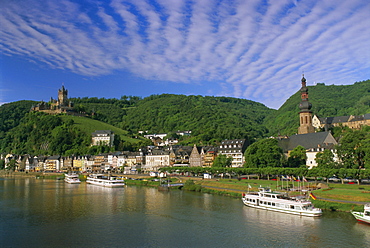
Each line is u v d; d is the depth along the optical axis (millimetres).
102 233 83812
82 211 110188
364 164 143125
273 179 165250
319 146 194750
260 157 170000
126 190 167250
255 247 72375
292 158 193875
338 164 145750
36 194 153625
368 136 158750
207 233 82812
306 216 96375
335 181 144000
